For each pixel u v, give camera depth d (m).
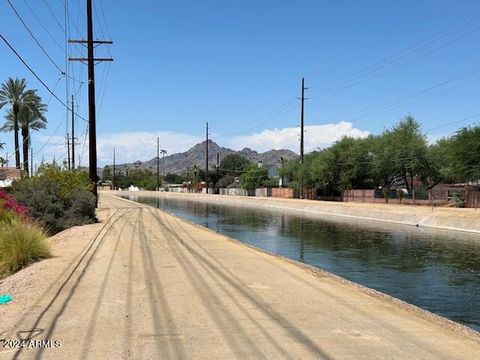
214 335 6.89
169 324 7.40
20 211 20.28
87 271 11.75
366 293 10.41
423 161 59.06
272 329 7.25
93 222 28.61
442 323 8.02
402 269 18.19
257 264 14.02
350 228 35.09
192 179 148.62
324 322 7.77
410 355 6.28
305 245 25.30
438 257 21.12
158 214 38.50
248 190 103.62
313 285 11.07
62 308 8.26
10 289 9.84
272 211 57.47
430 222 36.38
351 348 6.47
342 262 19.80
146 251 15.74
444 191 54.03
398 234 30.73
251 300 9.16
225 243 19.42
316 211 54.56
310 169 71.12
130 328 7.17
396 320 8.09
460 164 45.56
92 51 35.03
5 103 62.53
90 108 34.97
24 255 13.11
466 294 14.05
